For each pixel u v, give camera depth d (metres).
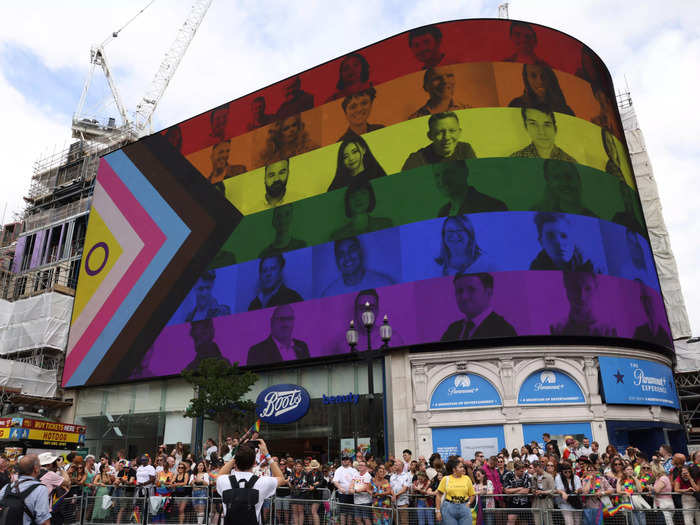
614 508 10.11
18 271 52.78
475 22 29.44
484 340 24.47
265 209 32.00
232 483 5.84
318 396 27.55
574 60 29.95
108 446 33.16
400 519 10.45
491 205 25.75
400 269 26.33
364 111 30.42
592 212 26.44
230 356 29.91
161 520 12.37
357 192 28.97
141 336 33.78
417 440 24.00
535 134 27.11
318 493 13.43
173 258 34.56
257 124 34.50
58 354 43.81
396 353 25.69
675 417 25.77
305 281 28.98
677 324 42.09
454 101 28.02
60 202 57.00
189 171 36.25
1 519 6.38
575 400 23.42
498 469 14.72
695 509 9.52
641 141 45.50
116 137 66.81
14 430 25.52
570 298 24.36
